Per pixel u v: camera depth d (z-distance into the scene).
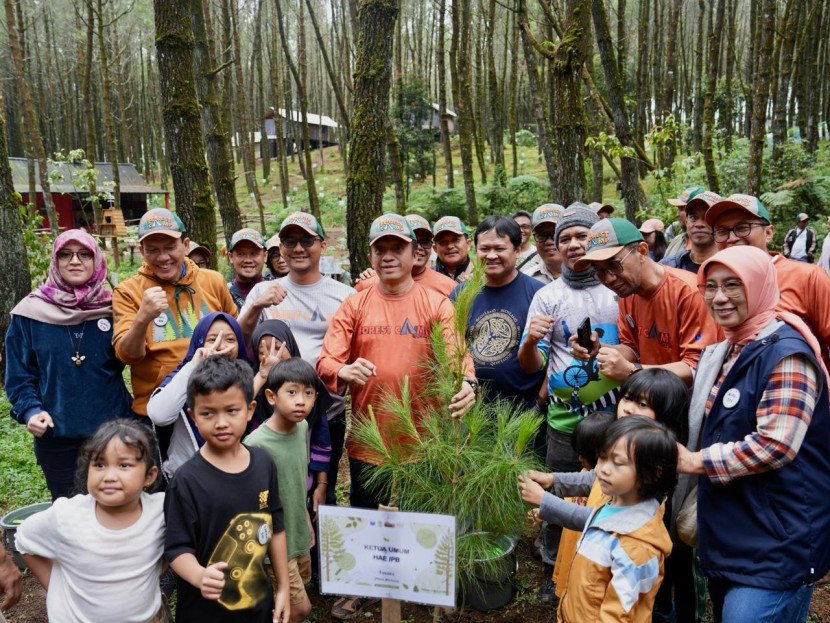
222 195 7.69
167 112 5.36
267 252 4.98
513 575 3.19
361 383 2.68
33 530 2.20
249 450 2.44
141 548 2.23
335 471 3.64
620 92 7.46
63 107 31.86
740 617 2.04
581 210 3.21
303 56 15.33
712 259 2.15
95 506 2.22
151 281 3.29
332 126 37.53
